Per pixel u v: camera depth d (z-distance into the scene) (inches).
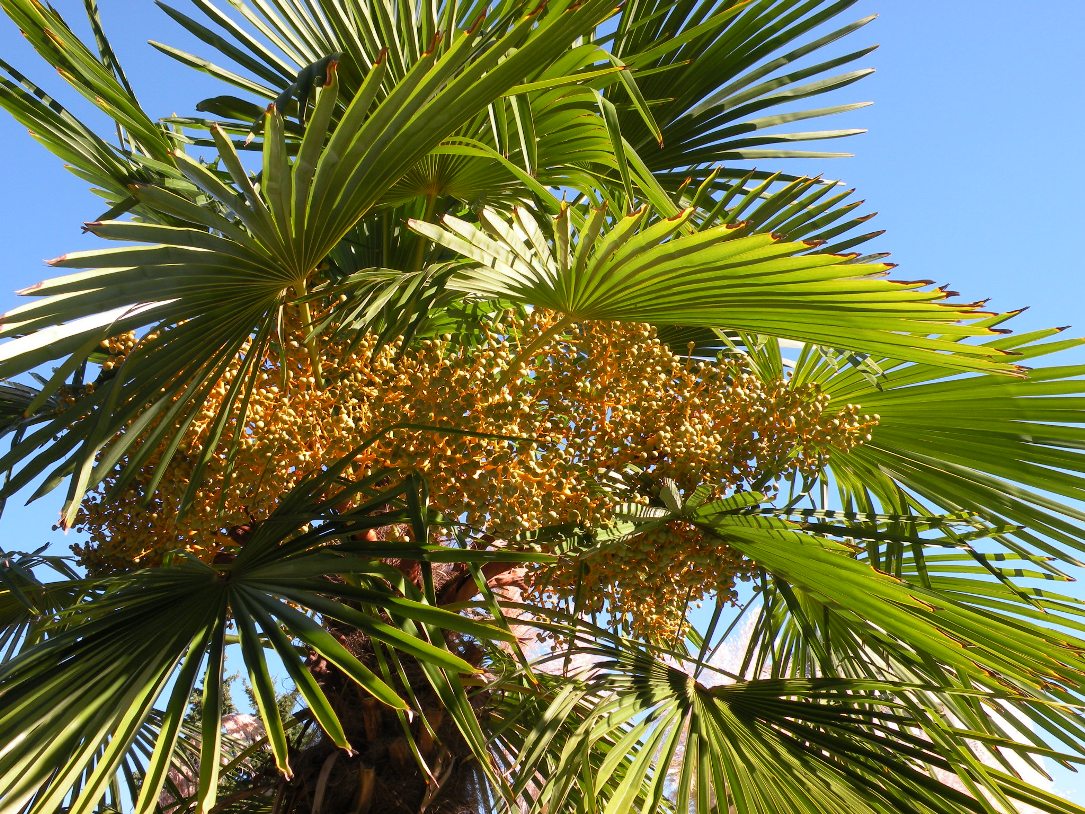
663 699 103.5
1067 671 99.3
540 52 77.6
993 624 99.3
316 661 106.0
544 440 98.2
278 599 82.4
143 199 72.7
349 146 76.6
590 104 124.0
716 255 81.8
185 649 79.4
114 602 81.2
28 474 82.8
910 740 99.6
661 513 97.8
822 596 109.3
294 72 121.1
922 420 125.3
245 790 113.9
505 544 101.1
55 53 88.9
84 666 74.7
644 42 139.1
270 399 95.3
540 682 119.6
